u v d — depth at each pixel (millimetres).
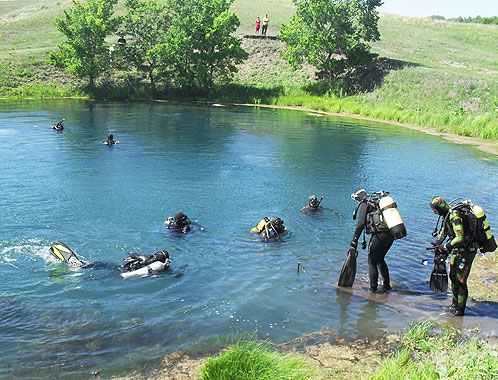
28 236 8750
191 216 10281
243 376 4414
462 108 31453
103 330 5609
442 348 5266
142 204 11000
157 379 4645
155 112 31719
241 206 11172
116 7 63469
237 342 5391
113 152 17125
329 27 42062
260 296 6641
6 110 29250
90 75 42094
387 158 18406
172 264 7727
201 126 25500
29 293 6539
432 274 6816
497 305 6629
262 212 10758
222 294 6684
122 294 6598
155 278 7148
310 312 6230
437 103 34781
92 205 10773
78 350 5160
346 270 7000
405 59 46156
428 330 5801
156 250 8344
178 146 18984
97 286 6824
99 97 41344
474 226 6090
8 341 5297
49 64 43688
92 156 16234
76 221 9680
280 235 9234
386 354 5215
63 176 13320
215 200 11578
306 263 7945
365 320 6066
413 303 6625
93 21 40219
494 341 5547
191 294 6656
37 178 12977
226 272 7465
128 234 9070
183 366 4891
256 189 12773
